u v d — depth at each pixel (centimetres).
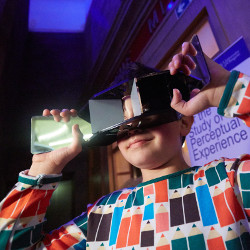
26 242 60
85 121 68
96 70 367
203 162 112
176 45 189
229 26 138
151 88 58
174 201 53
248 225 45
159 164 61
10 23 321
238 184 48
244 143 94
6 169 388
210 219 47
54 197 412
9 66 362
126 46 283
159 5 224
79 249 62
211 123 110
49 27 558
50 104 472
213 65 48
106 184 327
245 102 44
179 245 46
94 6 498
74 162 432
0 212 61
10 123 403
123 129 60
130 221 55
